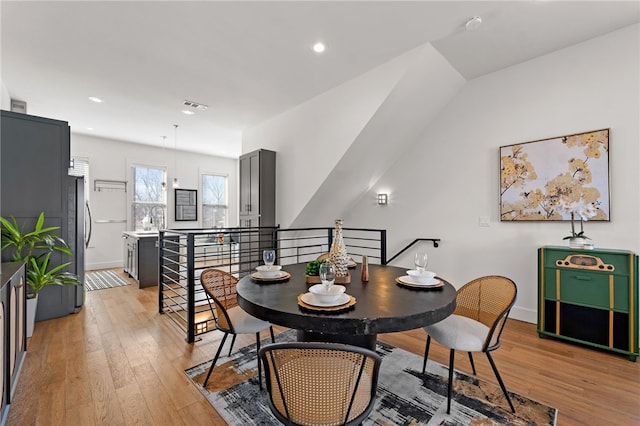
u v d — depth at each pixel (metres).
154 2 2.15
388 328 1.35
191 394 1.87
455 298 1.66
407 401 1.81
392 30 2.53
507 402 1.79
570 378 2.06
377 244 4.51
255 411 1.72
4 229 2.82
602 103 2.63
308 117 3.98
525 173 3.06
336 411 1.13
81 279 3.50
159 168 6.79
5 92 3.52
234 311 2.12
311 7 2.22
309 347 1.07
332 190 4.11
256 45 2.71
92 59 2.93
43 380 2.01
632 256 2.32
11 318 1.81
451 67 3.18
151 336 2.75
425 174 3.94
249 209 4.63
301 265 2.62
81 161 5.77
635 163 2.47
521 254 3.12
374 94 3.16
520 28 2.54
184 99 3.94
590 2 2.22
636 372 2.14
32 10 2.21
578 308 2.54
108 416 1.67
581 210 2.71
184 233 2.76
